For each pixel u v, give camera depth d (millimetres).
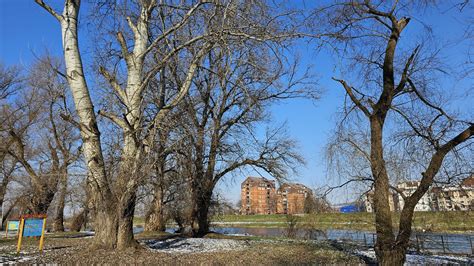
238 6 13328
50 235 27656
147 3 15414
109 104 14625
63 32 13609
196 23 14992
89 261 10609
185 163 16719
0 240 21156
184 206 27359
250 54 13844
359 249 17250
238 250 15945
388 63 10203
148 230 28328
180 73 16250
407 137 11242
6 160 30422
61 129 27750
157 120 13109
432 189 10344
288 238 23219
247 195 70812
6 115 27219
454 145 9164
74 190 24141
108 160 13367
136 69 14422
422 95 11023
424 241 13945
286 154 25688
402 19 10398
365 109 10539
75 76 13234
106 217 12852
